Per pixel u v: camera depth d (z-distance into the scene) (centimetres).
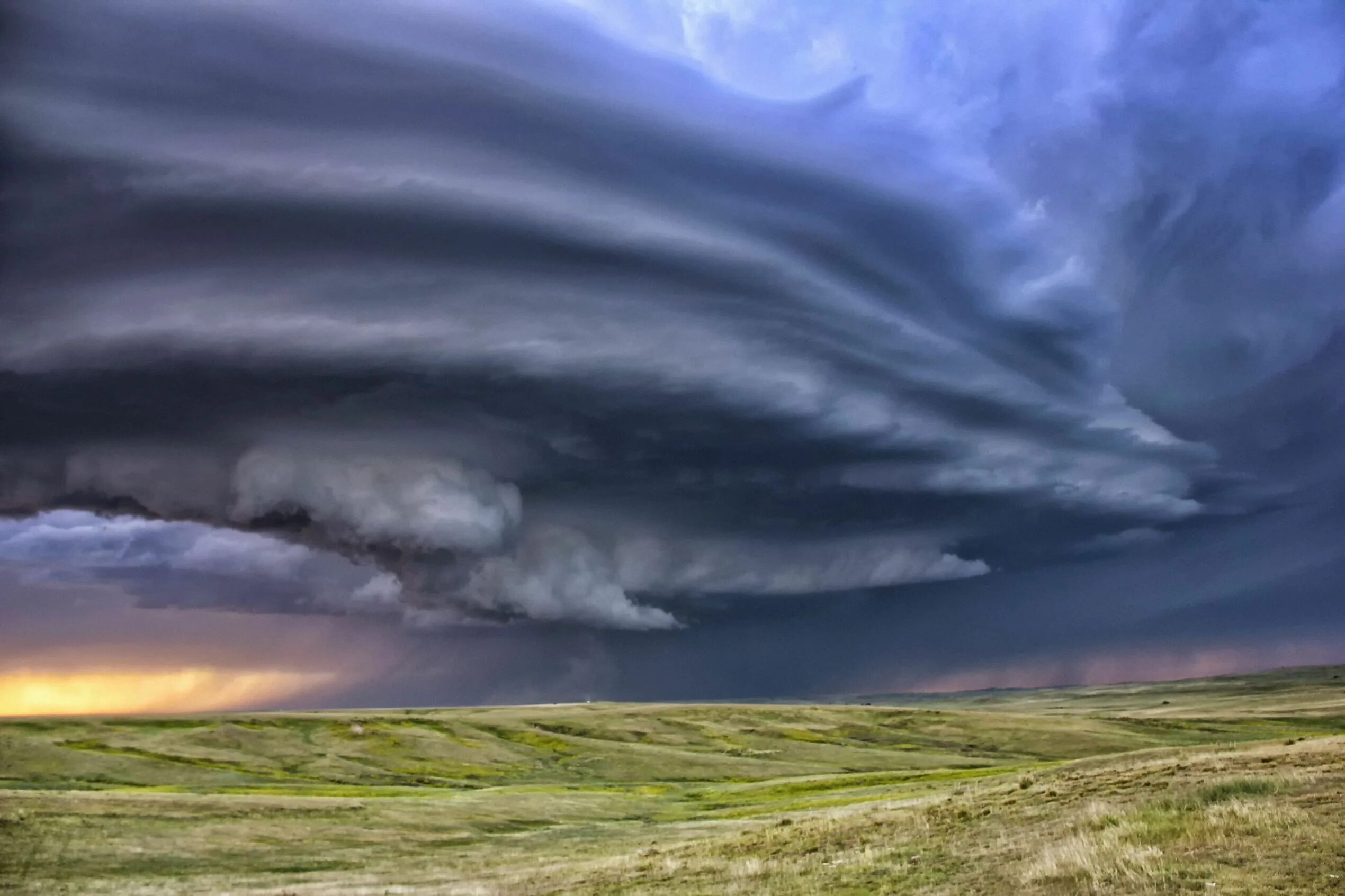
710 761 14912
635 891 3081
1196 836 2361
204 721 17075
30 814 5569
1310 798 2644
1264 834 2284
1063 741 16925
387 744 15575
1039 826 3000
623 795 9481
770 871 3050
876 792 8400
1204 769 3534
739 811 7656
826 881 2736
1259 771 3266
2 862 4600
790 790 9950
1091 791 3469
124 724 16300
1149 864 2153
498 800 8244
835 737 18888
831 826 3850
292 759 13825
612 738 18438
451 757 14850
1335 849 2067
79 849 4950
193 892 3972
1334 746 3716
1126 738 17000
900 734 18875
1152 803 2959
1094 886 2088
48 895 3934
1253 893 1867
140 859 4900
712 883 2997
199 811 6284
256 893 3881
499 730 18562
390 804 7338
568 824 7225
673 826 6569
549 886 3497
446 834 6328
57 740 14050
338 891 3853
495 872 4388
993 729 18662
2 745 12362
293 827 6053
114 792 7631
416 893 3647
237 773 12250
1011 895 2198
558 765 14762
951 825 3356
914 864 2783
